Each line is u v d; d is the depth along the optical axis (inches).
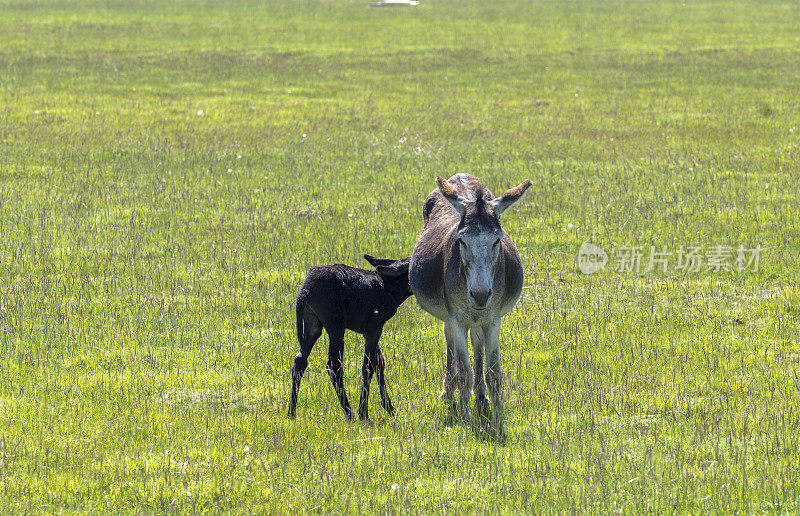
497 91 4456.2
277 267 2014.0
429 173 2856.8
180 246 2156.7
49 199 2524.6
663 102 4072.3
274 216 2395.4
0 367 1469.0
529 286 1907.0
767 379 1448.1
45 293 1828.2
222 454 1188.5
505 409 1348.4
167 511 1050.7
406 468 1152.2
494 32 6786.4
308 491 1093.8
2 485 1082.7
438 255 1326.3
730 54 5487.2
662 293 1875.0
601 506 1039.6
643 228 2282.2
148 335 1628.9
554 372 1499.8
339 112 3887.8
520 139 3351.4
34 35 6441.9
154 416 1310.3
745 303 1809.8
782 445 1197.7
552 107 4003.4
